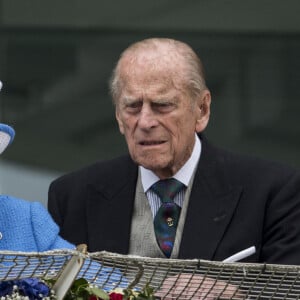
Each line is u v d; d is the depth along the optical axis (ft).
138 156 53.72
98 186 57.26
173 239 55.01
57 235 46.73
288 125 94.07
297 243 54.60
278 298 39.55
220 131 94.38
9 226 46.09
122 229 55.83
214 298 39.60
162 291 39.63
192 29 94.58
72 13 94.58
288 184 56.18
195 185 55.72
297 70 94.63
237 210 55.42
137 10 94.63
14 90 93.71
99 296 38.70
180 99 53.57
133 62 53.57
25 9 94.27
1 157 92.02
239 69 94.48
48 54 94.12
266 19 94.68
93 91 93.71
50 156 92.32
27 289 37.52
